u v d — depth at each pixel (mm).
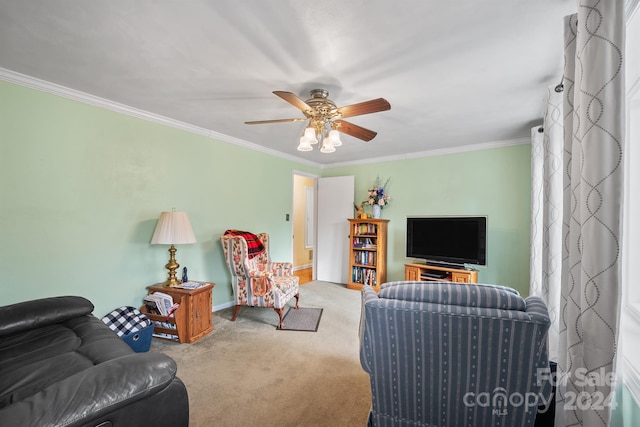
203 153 3480
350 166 5258
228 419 1661
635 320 1399
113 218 2695
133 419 967
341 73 2033
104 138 2619
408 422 1429
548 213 1990
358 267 4797
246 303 3182
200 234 3465
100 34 1639
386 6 1391
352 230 4809
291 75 2072
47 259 2312
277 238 4633
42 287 2289
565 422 1181
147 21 1519
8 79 2088
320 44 1699
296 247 6293
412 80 2131
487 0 1348
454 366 1290
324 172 5637
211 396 1868
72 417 802
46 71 2074
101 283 2621
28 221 2217
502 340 1203
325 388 1973
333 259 5262
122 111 2719
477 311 1220
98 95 2486
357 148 4293
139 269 2895
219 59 1877
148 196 2957
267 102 2594
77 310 1851
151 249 2990
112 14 1467
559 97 1997
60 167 2367
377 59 1855
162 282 3061
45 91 2270
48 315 1712
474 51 1760
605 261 984
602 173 990
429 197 4410
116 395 906
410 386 1381
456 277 3705
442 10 1415
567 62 1298
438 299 1304
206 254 3533
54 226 2344
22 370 1255
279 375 2127
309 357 2400
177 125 3154
